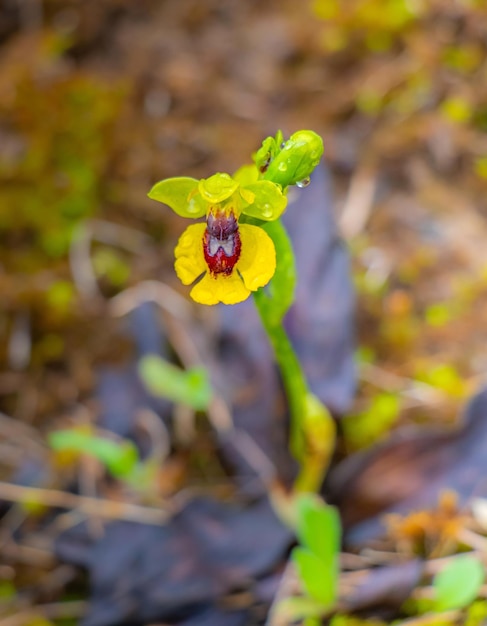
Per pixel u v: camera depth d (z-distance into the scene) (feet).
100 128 1.30
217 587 1.01
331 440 1.06
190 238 0.92
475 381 1.11
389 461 1.04
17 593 1.04
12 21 1.46
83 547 1.04
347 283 1.10
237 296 0.91
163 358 1.13
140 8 1.47
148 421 1.11
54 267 1.22
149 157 1.28
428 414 1.11
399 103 1.29
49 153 1.28
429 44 1.33
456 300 1.16
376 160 1.25
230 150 1.27
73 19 1.46
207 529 1.03
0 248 1.23
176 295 1.19
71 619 1.03
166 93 1.35
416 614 1.00
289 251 0.93
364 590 0.99
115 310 1.19
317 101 1.32
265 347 1.10
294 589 1.01
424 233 1.20
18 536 1.07
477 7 1.33
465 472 1.03
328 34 1.38
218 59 1.38
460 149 1.24
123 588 1.01
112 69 1.40
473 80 1.30
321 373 1.08
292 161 0.89
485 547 1.01
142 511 1.06
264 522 1.03
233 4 1.46
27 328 1.18
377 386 1.12
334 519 0.97
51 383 1.16
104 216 1.25
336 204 1.23
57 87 1.34
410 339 1.14
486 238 1.19
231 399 1.10
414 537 1.02
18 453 1.11
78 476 1.09
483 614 0.98
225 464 1.09
